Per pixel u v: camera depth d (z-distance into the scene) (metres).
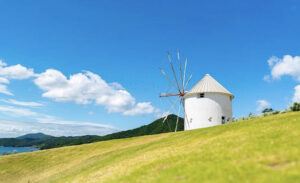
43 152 56.62
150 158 23.17
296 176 10.39
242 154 15.04
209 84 57.78
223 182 11.31
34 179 38.56
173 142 31.84
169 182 12.98
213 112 55.47
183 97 62.81
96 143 60.28
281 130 19.47
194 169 14.23
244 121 34.47
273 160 12.85
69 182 25.72
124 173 19.41
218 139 23.12
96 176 23.72
